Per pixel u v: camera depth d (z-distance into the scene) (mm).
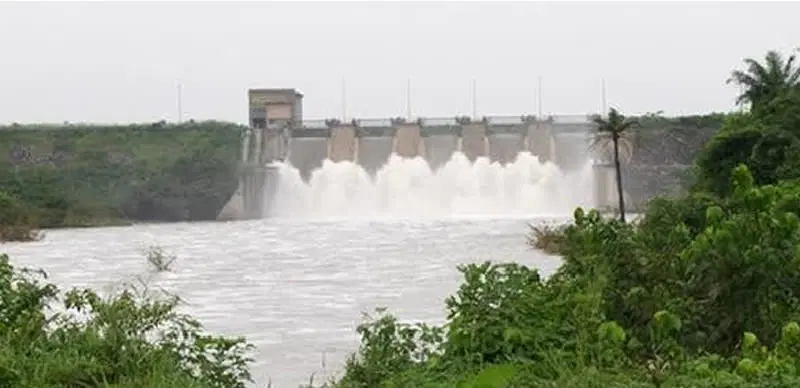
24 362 12375
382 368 13945
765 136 42312
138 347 13352
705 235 12398
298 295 39906
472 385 11078
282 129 155625
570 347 11828
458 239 82312
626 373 10781
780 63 59031
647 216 26000
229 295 40375
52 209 123875
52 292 16250
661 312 11742
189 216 138000
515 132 154375
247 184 143250
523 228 99375
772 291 11891
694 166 50438
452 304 13195
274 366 22562
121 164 142625
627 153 126062
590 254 13961
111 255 69812
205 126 155625
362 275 48844
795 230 12094
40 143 148000
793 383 9508
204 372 13750
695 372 10312
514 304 12727
